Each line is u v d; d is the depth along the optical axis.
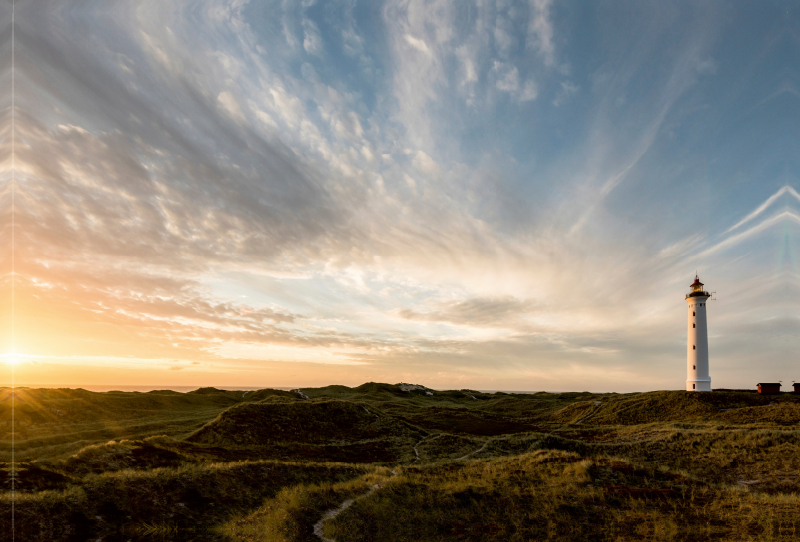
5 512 16.45
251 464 27.55
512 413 91.44
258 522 20.11
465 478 26.00
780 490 24.34
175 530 18.67
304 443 47.22
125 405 65.06
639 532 17.44
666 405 66.62
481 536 17.83
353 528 18.84
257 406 55.72
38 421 50.19
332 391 116.81
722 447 32.69
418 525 19.11
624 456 34.84
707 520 18.36
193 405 76.56
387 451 46.47
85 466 24.52
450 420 72.81
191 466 25.66
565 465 27.55
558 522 18.91
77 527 17.27
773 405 57.03
